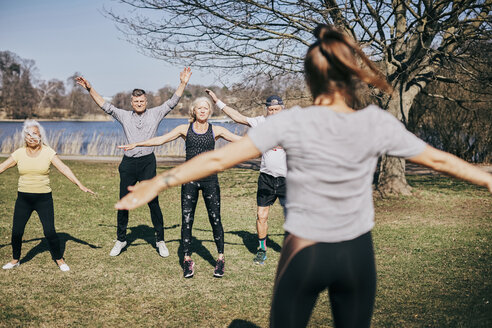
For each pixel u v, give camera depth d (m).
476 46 9.16
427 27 8.78
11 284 4.23
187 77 5.42
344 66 1.39
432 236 6.36
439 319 3.32
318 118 1.34
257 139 1.34
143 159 5.24
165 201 9.05
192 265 4.57
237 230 6.74
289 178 1.42
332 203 1.36
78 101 78.00
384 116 1.38
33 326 3.33
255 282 4.42
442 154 1.41
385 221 7.54
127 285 4.28
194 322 3.46
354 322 1.46
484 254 5.35
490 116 15.98
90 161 16.62
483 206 8.88
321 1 9.06
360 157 1.35
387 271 4.70
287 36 9.35
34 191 4.54
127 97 58.22
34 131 4.46
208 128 4.64
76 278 4.45
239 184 11.49
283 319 1.45
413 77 9.88
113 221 7.16
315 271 1.38
